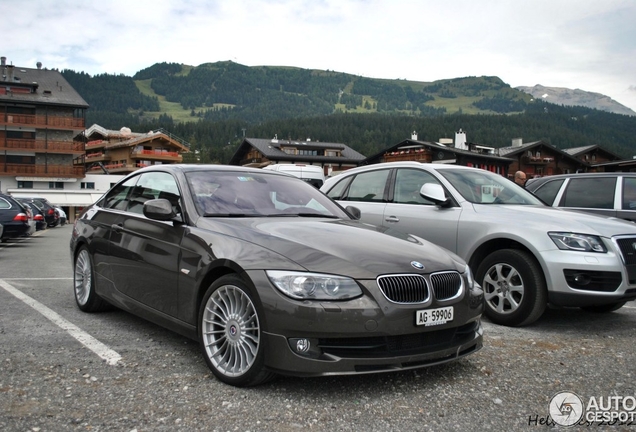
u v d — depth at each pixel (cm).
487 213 570
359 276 334
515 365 411
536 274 517
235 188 467
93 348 425
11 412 301
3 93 6184
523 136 14775
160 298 421
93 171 8731
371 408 321
